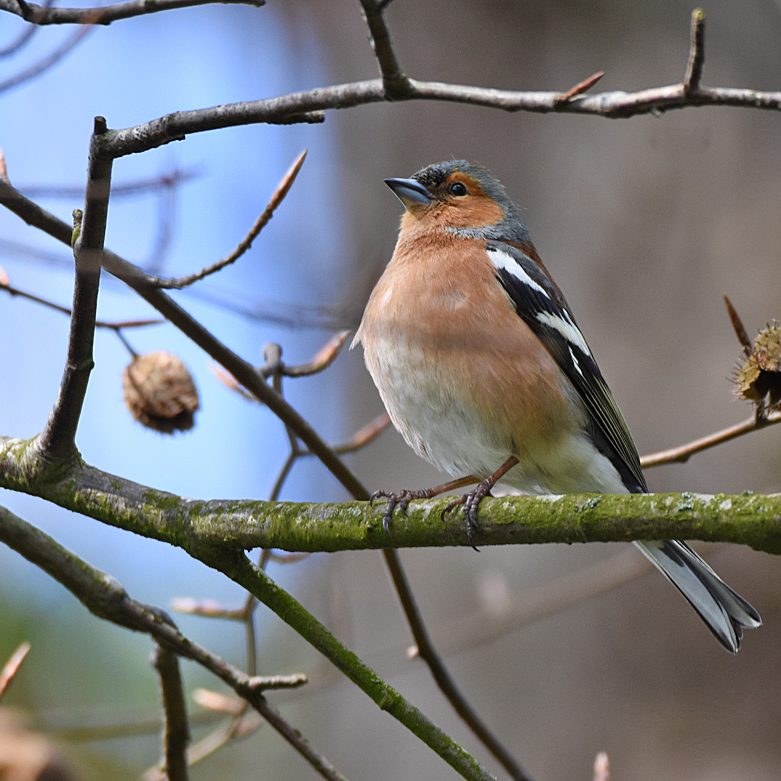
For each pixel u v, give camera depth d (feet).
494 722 36.04
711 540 15.16
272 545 18.44
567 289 38.11
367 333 25.58
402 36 42.29
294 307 26.30
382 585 39.14
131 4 17.44
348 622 33.88
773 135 37.60
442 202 28.40
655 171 38.17
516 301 25.76
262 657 44.73
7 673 22.18
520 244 28.43
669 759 34.24
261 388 22.77
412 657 24.93
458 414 24.22
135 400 23.24
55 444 19.57
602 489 25.82
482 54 41.47
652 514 15.52
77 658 42.45
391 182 28.71
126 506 19.36
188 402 23.24
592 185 38.75
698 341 36.65
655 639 35.47
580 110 17.15
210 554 18.80
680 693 34.88
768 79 40.50
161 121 17.29
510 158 40.11
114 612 21.06
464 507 17.35
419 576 38.60
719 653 34.96
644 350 37.04
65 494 19.74
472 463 25.03
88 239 17.62
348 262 43.19
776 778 33.35
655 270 37.50
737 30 40.88
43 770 23.54
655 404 36.55
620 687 35.37
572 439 25.32
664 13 40.60
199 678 43.96
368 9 16.65
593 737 35.09
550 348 26.07
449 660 37.11
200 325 21.84
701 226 37.47
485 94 17.34
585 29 40.78
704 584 23.80
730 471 35.68
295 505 18.60
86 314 18.15
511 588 37.35
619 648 35.68
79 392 18.94
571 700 35.60
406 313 24.54
